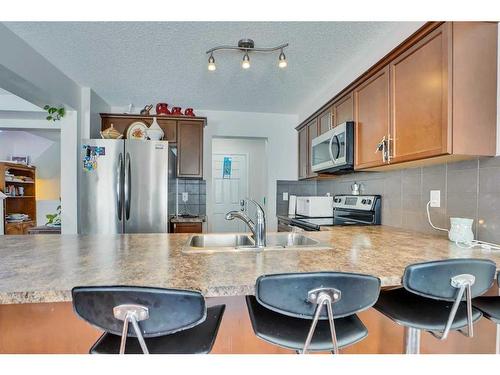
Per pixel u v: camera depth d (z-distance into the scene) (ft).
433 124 4.78
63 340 3.82
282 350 4.14
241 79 9.33
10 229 16.88
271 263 3.68
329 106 8.88
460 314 3.57
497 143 4.66
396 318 3.49
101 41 6.98
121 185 9.39
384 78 6.06
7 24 6.27
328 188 12.00
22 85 7.50
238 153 17.93
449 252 4.32
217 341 4.10
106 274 3.22
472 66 4.56
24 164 17.85
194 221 10.87
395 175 7.39
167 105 11.68
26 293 2.74
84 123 10.14
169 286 2.88
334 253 4.25
